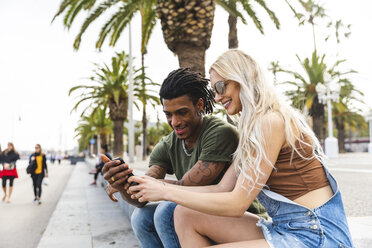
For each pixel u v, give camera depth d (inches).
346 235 51.3
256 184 51.1
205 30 247.4
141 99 780.6
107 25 382.3
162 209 62.5
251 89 54.2
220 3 313.1
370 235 81.1
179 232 57.5
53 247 141.4
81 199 302.5
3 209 266.1
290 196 52.8
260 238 54.2
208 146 66.7
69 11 358.0
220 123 69.5
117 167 60.7
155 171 80.0
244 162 52.6
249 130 52.6
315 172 52.6
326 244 49.0
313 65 940.0
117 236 158.1
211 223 55.8
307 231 50.1
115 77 740.7
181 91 65.5
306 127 55.1
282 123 51.7
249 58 56.5
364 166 481.4
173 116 67.9
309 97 922.1
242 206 51.6
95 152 1920.5
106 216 211.9
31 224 205.0
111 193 70.9
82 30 365.7
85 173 765.3
